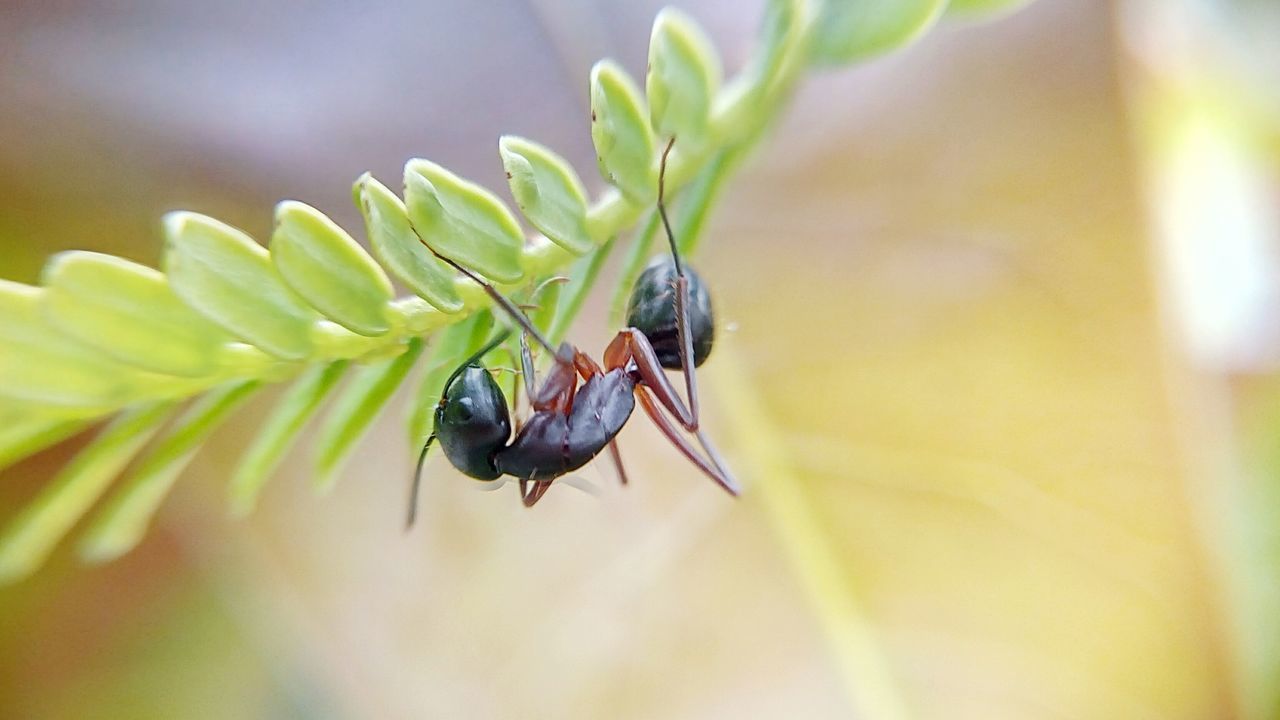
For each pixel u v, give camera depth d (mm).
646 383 66
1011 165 78
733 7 76
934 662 78
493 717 78
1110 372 78
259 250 53
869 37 64
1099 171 78
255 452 57
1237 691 77
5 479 72
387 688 78
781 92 65
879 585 78
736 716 77
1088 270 78
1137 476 78
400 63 75
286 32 75
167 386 54
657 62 58
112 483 60
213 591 77
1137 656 77
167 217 52
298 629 78
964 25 77
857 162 78
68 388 53
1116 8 78
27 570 56
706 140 61
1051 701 77
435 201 54
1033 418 78
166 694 76
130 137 74
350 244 53
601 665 78
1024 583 78
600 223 57
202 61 75
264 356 54
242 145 75
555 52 76
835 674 78
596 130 56
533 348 60
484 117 76
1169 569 78
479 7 76
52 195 73
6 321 52
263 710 77
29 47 74
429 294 55
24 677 75
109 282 52
